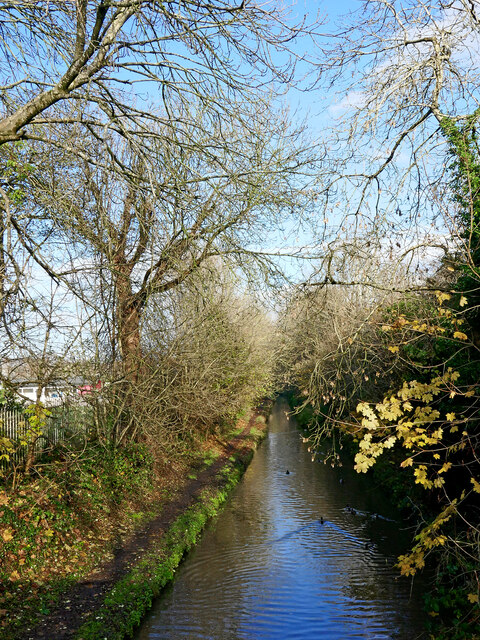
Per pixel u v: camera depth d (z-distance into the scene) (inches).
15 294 405.4
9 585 332.8
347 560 462.6
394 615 358.0
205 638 330.0
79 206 428.5
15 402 489.7
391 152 274.5
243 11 286.4
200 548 500.1
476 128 267.7
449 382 270.2
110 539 457.7
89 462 531.2
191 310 597.9
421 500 532.7
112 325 554.9
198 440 941.2
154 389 652.1
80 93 295.1
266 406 1935.3
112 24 282.4
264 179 418.9
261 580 423.5
